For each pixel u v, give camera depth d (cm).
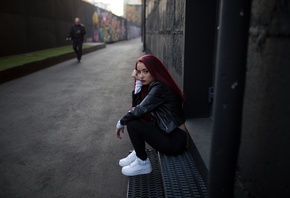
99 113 441
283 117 85
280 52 85
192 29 267
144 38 1756
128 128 219
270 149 93
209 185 121
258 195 103
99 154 295
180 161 225
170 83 218
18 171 259
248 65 105
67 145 318
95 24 2738
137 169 225
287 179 86
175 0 349
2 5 1028
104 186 234
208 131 247
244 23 102
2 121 398
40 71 884
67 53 1239
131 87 642
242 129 113
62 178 247
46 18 1491
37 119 408
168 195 179
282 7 83
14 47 1123
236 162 116
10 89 610
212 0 263
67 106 478
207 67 274
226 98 107
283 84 84
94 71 898
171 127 219
